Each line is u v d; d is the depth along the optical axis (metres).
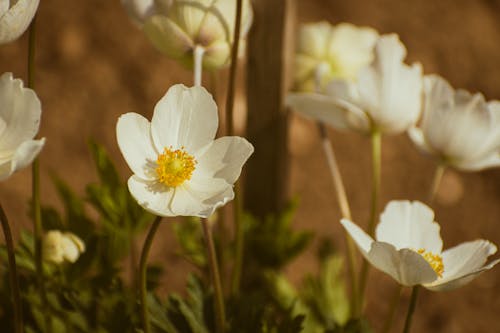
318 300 0.92
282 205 0.95
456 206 1.37
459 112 0.81
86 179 1.29
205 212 0.68
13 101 0.68
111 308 0.78
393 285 1.24
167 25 0.77
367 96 0.83
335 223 1.31
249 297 0.80
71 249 0.79
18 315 0.71
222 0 0.77
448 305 1.22
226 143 0.70
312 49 0.91
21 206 1.23
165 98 0.70
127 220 0.84
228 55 0.78
